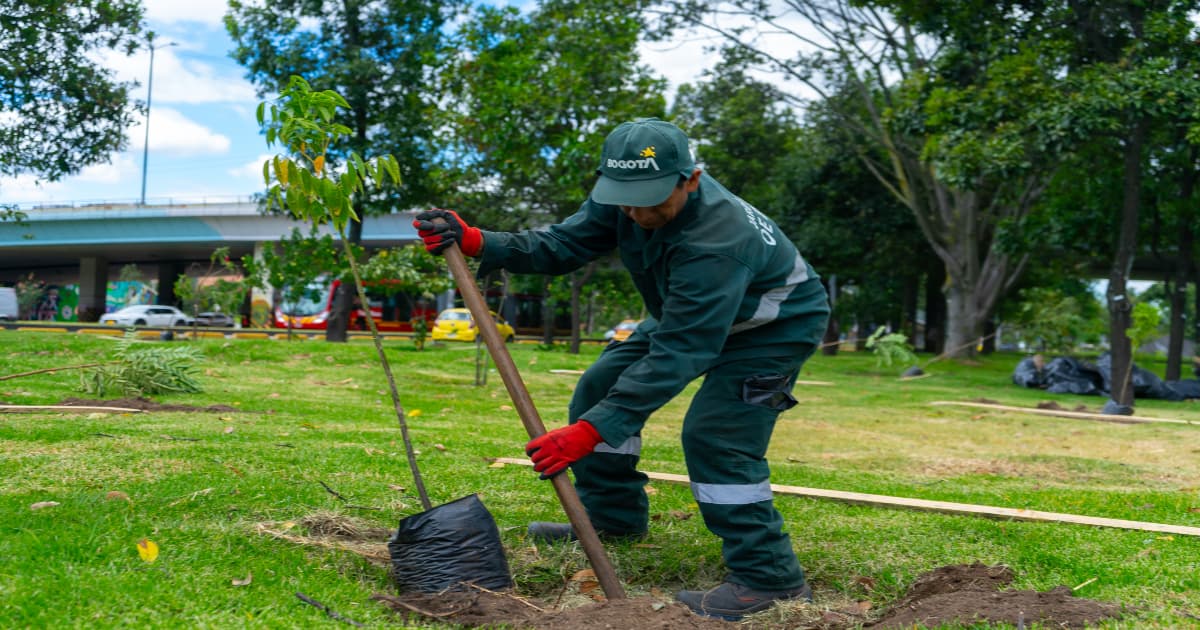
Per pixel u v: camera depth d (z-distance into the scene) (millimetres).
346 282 20344
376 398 8969
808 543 3727
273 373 10938
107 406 6621
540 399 10031
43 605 2256
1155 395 15594
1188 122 14031
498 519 3869
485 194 19734
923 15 16719
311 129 2900
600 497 3666
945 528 3998
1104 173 18219
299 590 2629
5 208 15469
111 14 14367
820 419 9422
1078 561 3416
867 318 36281
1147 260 35812
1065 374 16125
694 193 2850
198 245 44406
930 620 2639
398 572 2834
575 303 20844
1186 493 5344
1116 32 14953
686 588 3270
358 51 19438
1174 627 2596
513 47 18266
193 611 2344
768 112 29328
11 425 5363
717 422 2963
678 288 2748
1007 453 7188
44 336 12484
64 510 3225
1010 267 24438
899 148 23156
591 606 2613
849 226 27484
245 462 4504
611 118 17641
